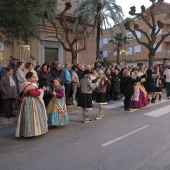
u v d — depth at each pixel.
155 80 12.45
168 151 5.08
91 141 5.77
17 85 8.11
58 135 6.28
